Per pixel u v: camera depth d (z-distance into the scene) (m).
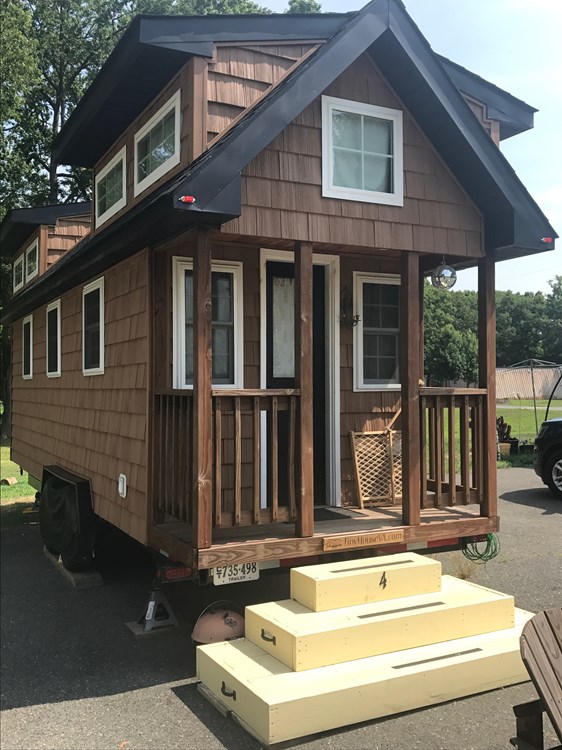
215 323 5.41
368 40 4.48
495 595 4.29
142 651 4.63
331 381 5.91
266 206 4.40
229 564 4.09
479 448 5.19
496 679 3.86
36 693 3.98
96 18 26.34
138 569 6.82
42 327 9.04
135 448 5.04
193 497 4.03
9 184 23.53
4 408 25.28
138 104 5.61
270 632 3.79
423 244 5.03
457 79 5.62
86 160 7.17
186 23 4.49
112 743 3.37
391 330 6.32
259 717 3.28
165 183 4.97
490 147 4.93
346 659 3.69
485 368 5.23
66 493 6.58
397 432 6.11
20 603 5.78
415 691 3.59
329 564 4.32
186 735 3.44
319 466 5.95
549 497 9.99
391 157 4.98
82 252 5.64
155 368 4.80
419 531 4.82
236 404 4.22
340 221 4.69
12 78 19.73
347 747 3.23
